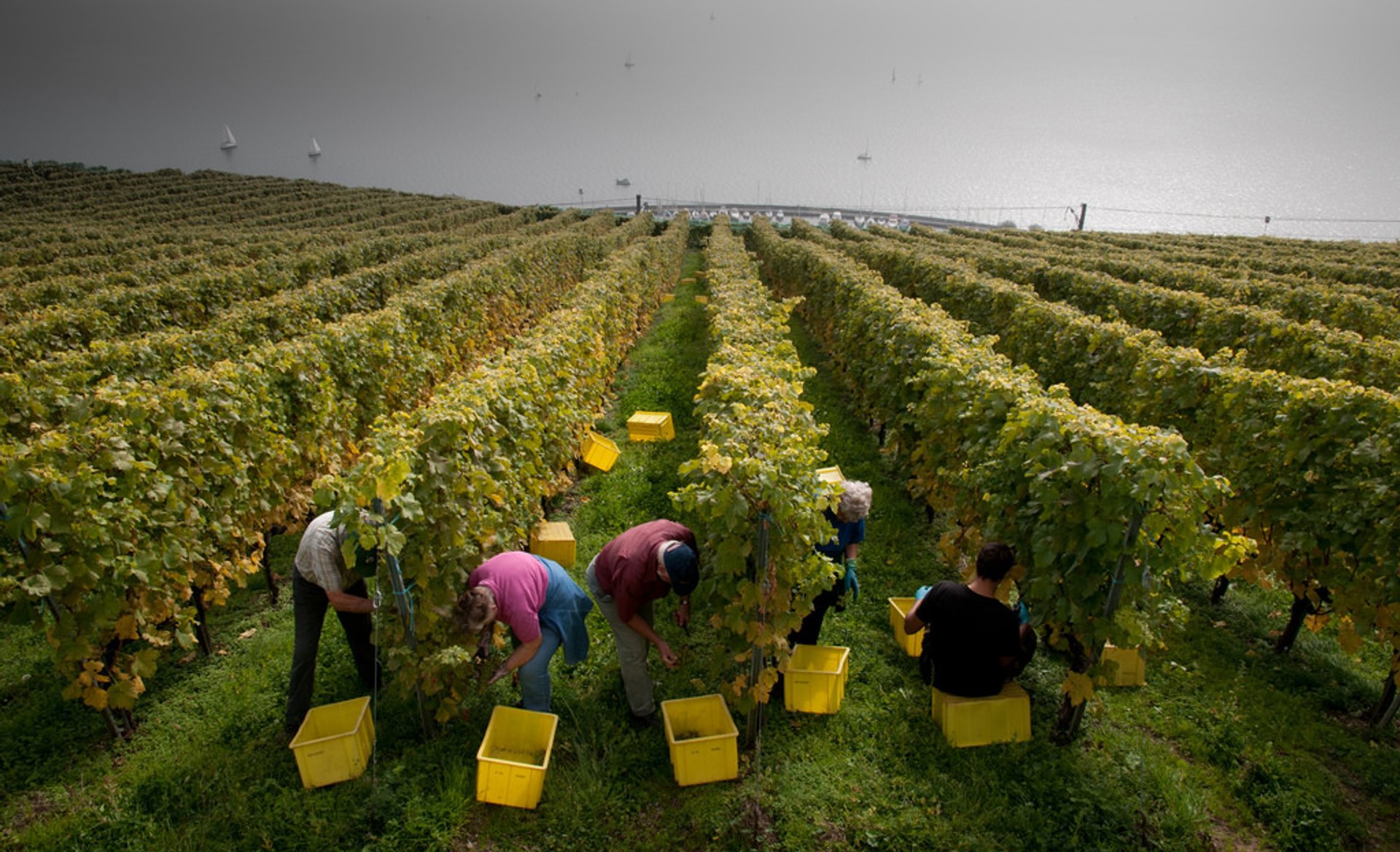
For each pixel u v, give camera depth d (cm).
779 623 471
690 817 447
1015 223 11112
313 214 4953
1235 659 602
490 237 2703
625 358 1565
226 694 552
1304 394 592
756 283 1533
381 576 472
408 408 1059
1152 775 472
